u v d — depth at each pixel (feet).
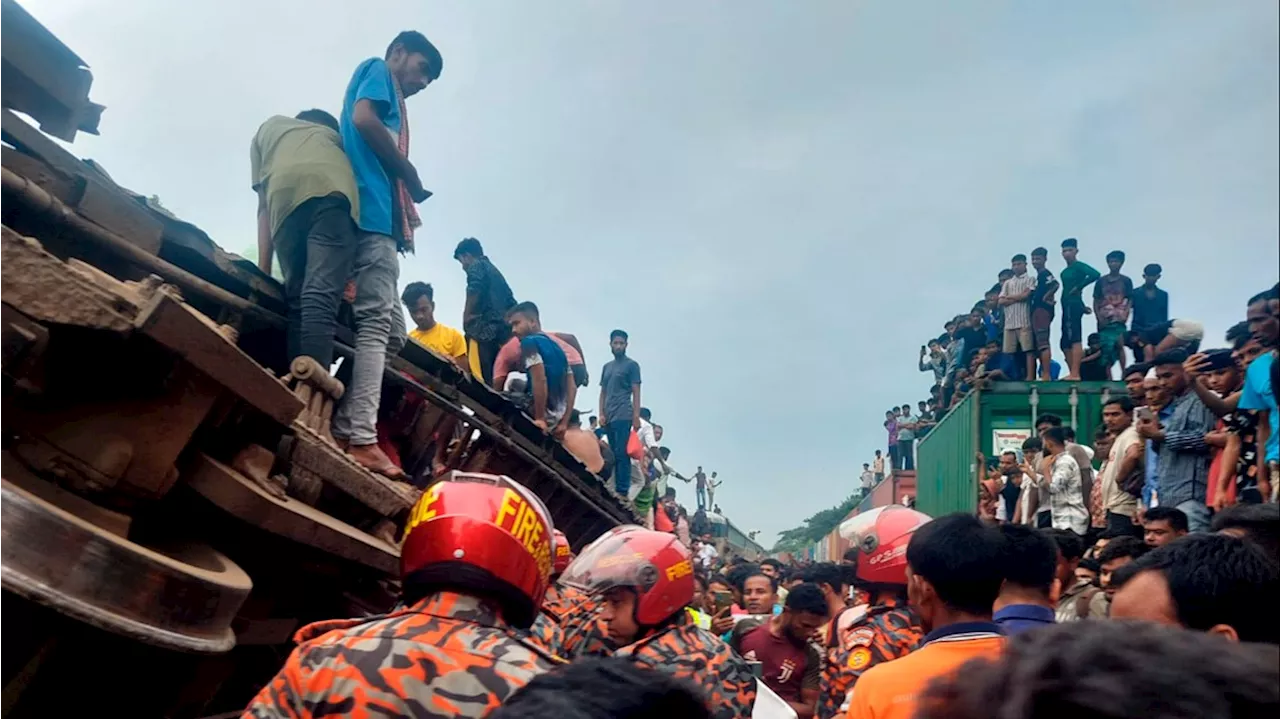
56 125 11.21
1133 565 8.48
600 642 12.53
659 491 61.16
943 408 59.41
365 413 16.71
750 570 27.63
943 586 9.34
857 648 12.41
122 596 7.99
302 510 11.30
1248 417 20.22
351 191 16.38
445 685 6.91
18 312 8.59
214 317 15.24
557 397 32.45
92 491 9.07
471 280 34.68
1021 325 50.65
